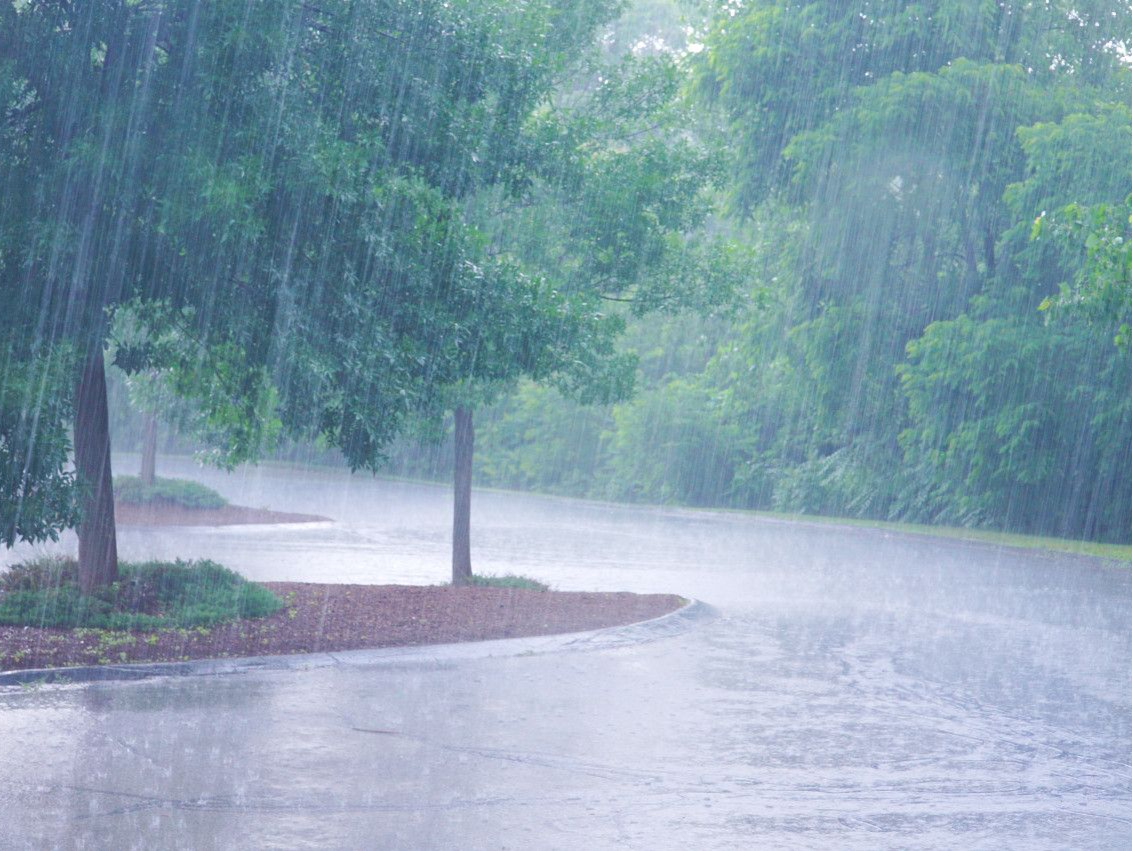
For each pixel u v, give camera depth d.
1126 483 37.06
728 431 58.53
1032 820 7.38
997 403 37.34
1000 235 41.47
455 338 13.18
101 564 14.09
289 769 8.01
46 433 11.34
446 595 16.59
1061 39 41.50
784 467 55.88
